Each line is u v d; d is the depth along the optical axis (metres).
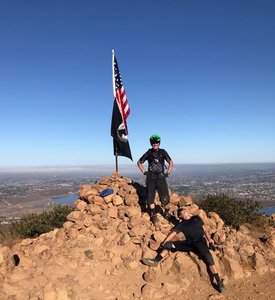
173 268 4.80
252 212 7.43
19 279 4.24
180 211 4.86
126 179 6.53
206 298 4.32
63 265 4.60
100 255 4.94
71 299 4.16
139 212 5.64
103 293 4.35
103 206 5.79
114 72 6.74
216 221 6.02
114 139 6.78
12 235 7.17
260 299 4.26
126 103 6.73
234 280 4.74
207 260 4.61
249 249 5.26
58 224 7.35
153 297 4.32
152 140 5.62
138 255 4.95
